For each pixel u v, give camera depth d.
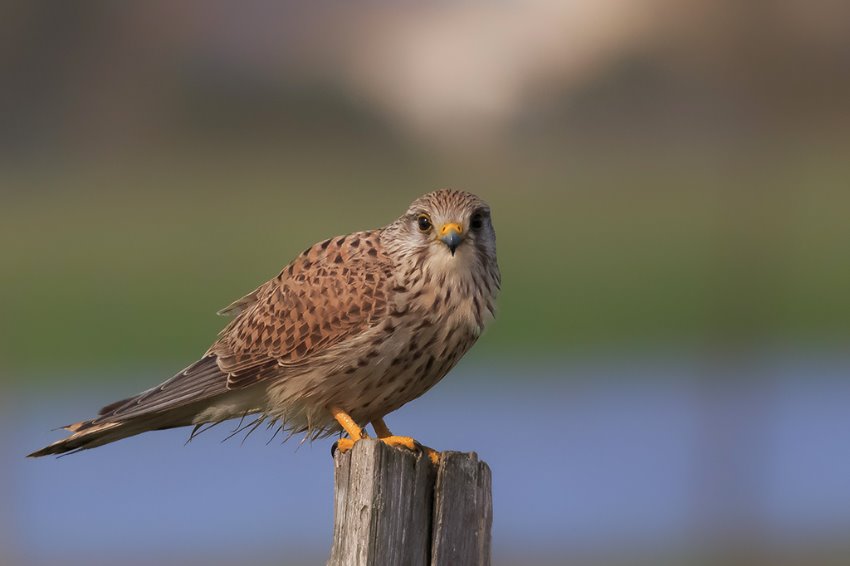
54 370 17.64
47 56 26.78
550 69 25.91
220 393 6.01
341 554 4.61
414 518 4.61
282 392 6.00
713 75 25.69
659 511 12.31
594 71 25.84
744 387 15.91
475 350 17.91
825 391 15.84
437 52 25.86
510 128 25.89
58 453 6.07
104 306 19.48
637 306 19.05
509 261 21.33
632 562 11.21
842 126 25.23
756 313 18.88
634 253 21.14
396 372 5.86
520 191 25.05
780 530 12.13
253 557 10.91
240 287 20.48
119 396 16.73
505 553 11.29
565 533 11.70
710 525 12.02
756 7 25.08
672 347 18.02
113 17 26.64
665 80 26.22
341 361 5.81
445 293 5.76
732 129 25.22
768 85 25.34
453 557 4.62
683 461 13.18
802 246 21.02
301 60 25.86
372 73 25.83
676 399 15.53
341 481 4.66
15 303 18.69
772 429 14.45
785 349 17.81
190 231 22.44
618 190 24.38
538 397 15.60
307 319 5.87
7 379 17.08
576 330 17.92
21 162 25.64
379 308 5.77
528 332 18.41
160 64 26.53
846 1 24.77
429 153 25.69
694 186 23.61
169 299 19.36
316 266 6.00
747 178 23.52
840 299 19.08
